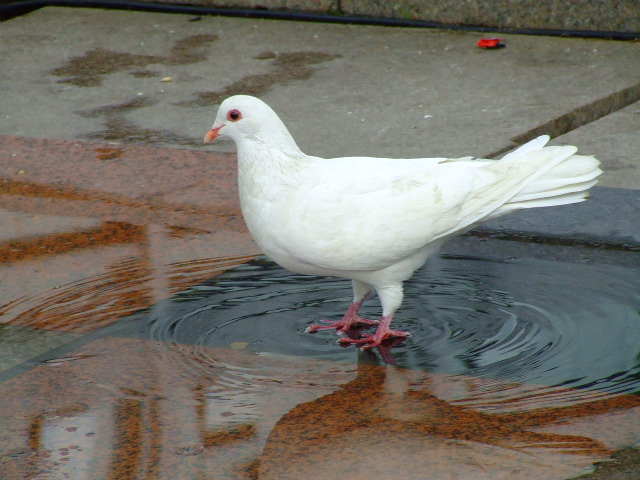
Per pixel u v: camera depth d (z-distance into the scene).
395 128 10.11
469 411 5.20
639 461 4.62
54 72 12.29
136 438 5.04
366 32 13.55
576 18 12.93
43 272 7.28
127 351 6.04
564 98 10.75
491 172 6.23
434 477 4.56
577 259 7.24
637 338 5.98
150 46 13.20
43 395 5.52
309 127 10.25
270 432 5.05
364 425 5.10
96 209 8.42
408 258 6.20
